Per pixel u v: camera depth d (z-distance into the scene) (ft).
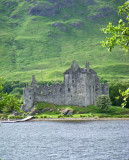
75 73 651.66
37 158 299.58
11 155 315.17
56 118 589.73
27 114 634.43
